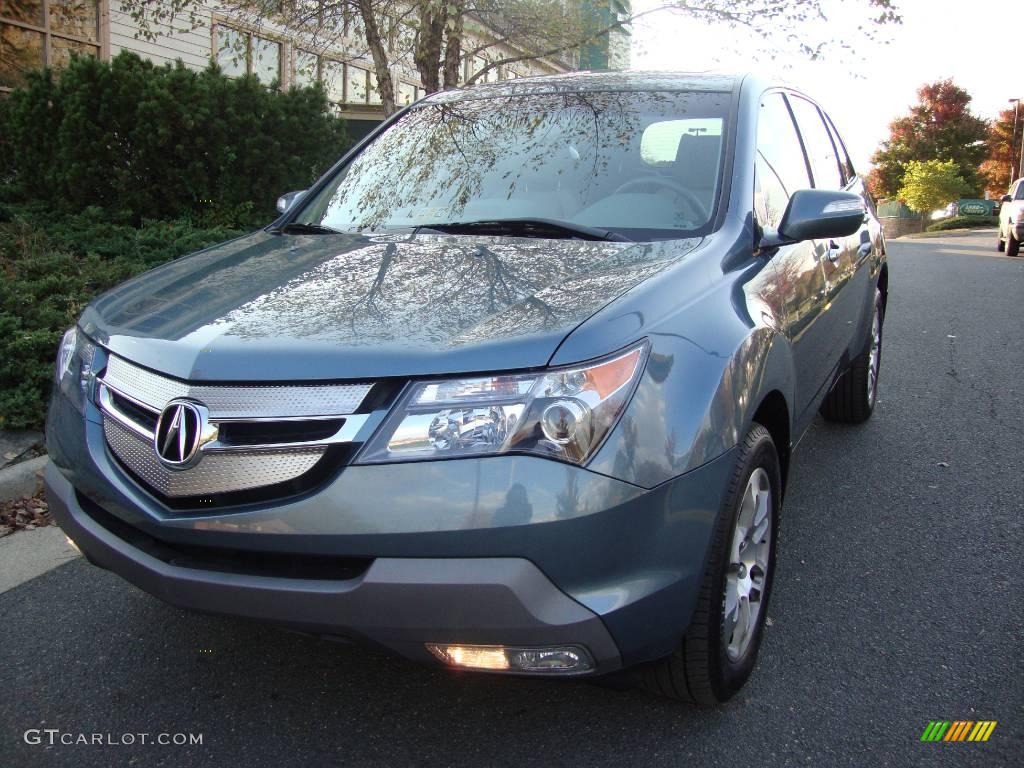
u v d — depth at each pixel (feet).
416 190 11.99
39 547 12.35
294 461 7.07
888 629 10.37
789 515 13.73
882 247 17.92
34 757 8.11
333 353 7.23
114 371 8.34
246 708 8.89
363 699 9.04
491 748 8.29
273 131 27.48
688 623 7.56
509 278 8.50
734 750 8.23
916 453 16.62
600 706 8.91
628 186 10.89
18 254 22.00
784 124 13.32
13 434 14.98
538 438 6.85
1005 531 13.10
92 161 25.22
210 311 8.44
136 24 39.60
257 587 7.18
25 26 35.60
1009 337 28.14
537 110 12.64
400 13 28.07
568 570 6.87
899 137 220.23
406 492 6.81
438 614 6.81
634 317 7.65
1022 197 69.36
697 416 7.58
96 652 9.84
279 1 27.73
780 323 9.80
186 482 7.37
